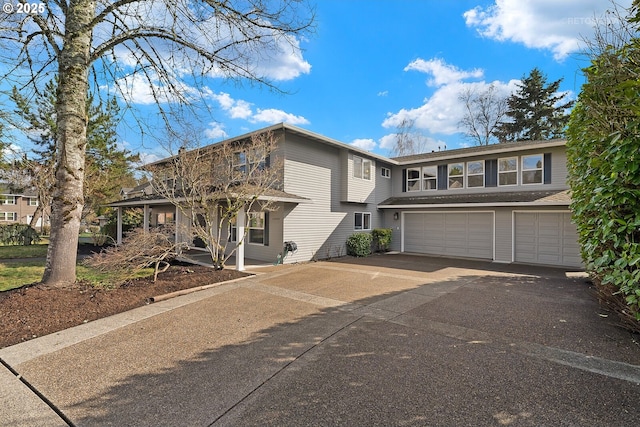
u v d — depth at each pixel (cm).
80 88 632
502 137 2867
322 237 1326
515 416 260
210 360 371
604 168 366
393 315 534
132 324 494
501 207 1302
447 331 457
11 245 1791
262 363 362
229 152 1020
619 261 330
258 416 265
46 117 1402
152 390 307
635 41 339
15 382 325
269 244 1223
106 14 625
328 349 398
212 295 673
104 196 1670
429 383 314
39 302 532
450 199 1437
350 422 256
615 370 332
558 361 355
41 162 1553
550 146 1241
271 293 695
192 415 268
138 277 798
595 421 252
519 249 1261
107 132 1496
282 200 1059
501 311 554
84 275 805
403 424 253
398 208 1581
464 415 263
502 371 335
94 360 372
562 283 815
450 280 854
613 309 462
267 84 732
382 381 319
